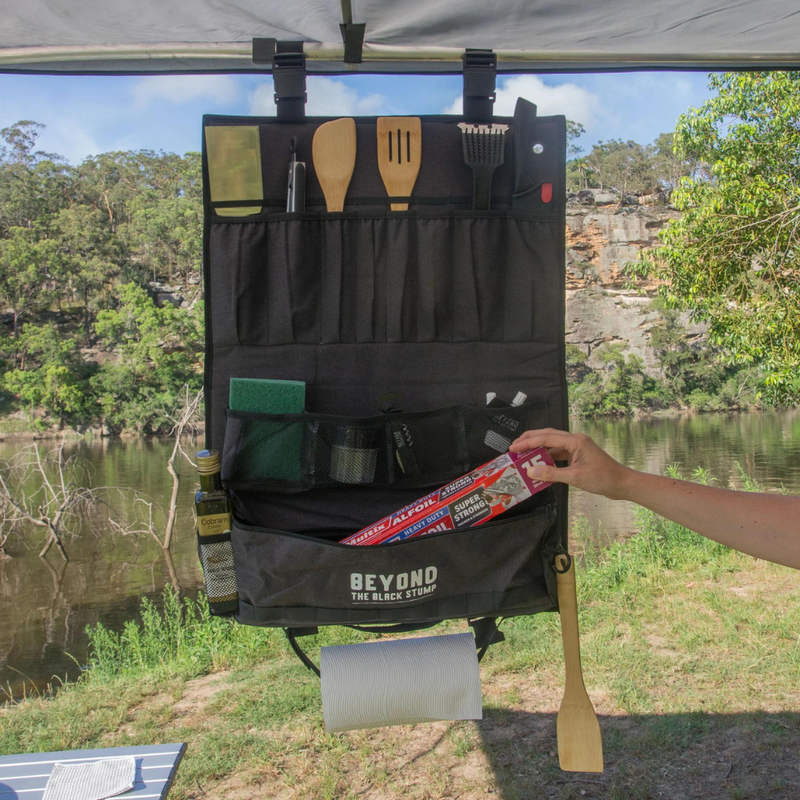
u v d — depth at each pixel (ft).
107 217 252.21
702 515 3.38
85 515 88.53
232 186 4.38
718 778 8.05
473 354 4.50
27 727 10.52
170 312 188.34
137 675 12.63
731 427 173.47
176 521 86.99
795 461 116.26
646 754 8.61
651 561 16.84
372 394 4.49
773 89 33.45
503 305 4.48
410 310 4.46
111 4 4.68
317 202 4.45
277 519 4.48
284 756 9.04
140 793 3.84
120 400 180.75
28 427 179.11
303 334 4.45
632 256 205.67
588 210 209.36
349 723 3.98
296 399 4.31
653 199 214.07
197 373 186.80
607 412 197.06
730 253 33.47
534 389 4.52
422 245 4.42
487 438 4.38
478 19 5.06
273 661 12.33
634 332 203.51
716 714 9.46
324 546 4.05
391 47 5.48
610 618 13.12
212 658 12.75
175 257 234.58
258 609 4.19
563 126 4.42
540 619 13.03
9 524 80.28
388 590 4.06
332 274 4.41
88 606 52.65
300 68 4.36
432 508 4.10
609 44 5.53
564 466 4.39
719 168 33.58
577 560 18.38
